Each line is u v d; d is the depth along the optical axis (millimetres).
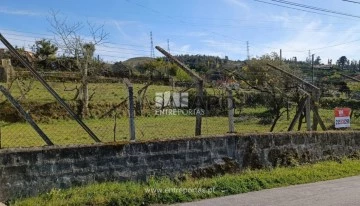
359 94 34000
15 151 6258
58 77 24188
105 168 6988
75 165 6730
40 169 6430
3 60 20141
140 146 7344
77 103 19391
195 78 8547
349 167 9867
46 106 17672
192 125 16391
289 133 9531
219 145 8312
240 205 6535
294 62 64500
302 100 10766
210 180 7719
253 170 8742
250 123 19219
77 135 12344
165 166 7598
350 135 11055
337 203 6695
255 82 28844
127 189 6816
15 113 15844
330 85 39438
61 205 6059
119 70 30438
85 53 24891
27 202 6066
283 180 8312
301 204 6617
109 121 17328
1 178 6105
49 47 35938
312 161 9961
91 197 6367
